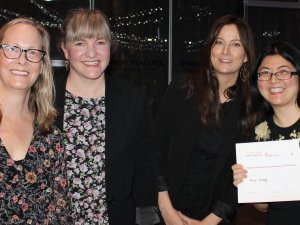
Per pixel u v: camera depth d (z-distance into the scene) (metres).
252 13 6.64
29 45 1.96
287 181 2.28
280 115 2.33
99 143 2.40
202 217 2.74
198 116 2.70
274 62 2.28
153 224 2.72
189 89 2.75
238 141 2.61
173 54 6.60
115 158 2.40
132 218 2.52
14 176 1.90
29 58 1.96
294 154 2.27
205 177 2.70
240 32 2.61
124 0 6.39
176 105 2.79
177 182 2.75
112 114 2.44
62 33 2.39
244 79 2.65
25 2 5.99
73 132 2.38
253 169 2.32
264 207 2.54
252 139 2.44
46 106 2.11
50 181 2.00
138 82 6.55
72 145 2.37
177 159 2.76
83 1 6.16
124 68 6.49
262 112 2.50
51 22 6.03
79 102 2.42
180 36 6.61
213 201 2.73
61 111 2.38
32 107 2.11
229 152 2.64
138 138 2.53
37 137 2.01
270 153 2.30
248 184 2.32
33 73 1.98
